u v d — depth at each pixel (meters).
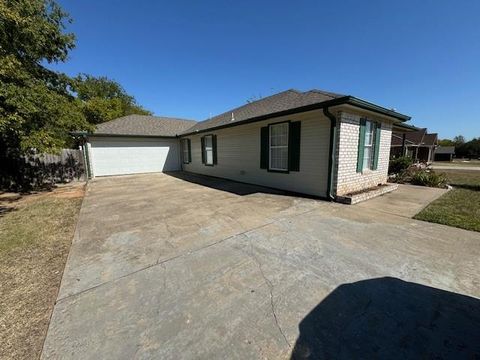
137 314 2.05
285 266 2.86
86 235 4.06
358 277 2.59
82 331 1.86
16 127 7.03
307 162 7.12
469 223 4.28
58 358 1.60
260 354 1.61
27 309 2.13
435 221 4.45
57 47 9.50
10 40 7.91
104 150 13.66
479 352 1.60
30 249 3.49
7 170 9.50
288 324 1.90
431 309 2.04
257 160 9.27
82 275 2.73
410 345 1.67
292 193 7.59
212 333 1.82
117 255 3.26
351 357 1.58
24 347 1.70
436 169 20.30
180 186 9.55
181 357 1.60
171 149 16.28
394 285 2.42
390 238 3.69
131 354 1.63
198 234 4.01
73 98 11.02
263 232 4.05
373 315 1.99
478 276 2.56
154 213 5.44
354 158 6.75
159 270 2.82
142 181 11.27
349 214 5.08
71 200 7.11
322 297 2.25
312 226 4.32
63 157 11.14
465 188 8.56
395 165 10.98
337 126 6.12
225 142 11.21
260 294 2.31
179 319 1.98
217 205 6.10
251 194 7.54
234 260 3.04
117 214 5.40
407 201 6.29
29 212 5.68
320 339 1.74
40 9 8.70
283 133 8.12
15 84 7.29
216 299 2.25
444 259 2.96
